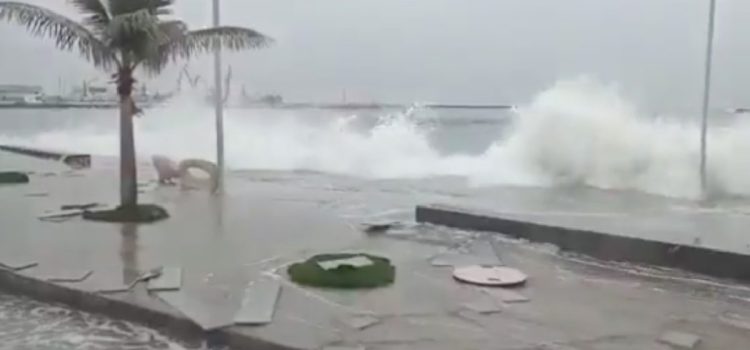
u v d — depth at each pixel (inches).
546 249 301.6
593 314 206.7
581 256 290.8
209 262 263.3
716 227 328.5
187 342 191.3
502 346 178.1
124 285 228.2
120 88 361.1
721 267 257.1
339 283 232.8
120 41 344.2
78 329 202.2
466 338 183.3
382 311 205.6
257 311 202.2
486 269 258.4
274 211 398.9
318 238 314.8
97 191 478.3
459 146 841.5
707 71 493.4
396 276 246.7
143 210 368.8
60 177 572.4
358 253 280.8
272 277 242.2
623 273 261.0
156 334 197.2
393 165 701.3
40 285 231.6
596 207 423.2
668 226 329.7
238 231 331.0
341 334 184.7
